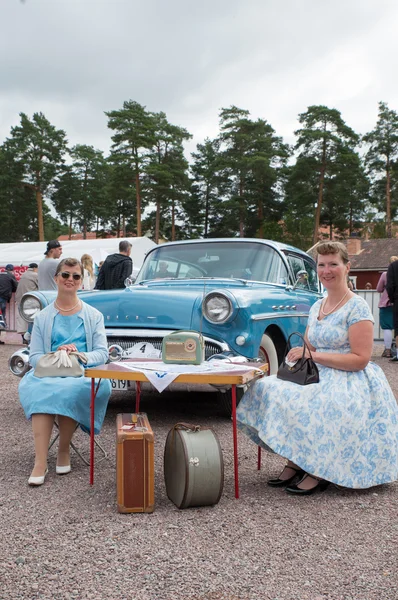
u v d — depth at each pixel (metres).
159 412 5.47
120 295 4.96
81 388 3.62
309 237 63.12
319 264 3.63
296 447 3.36
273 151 62.12
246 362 3.97
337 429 3.38
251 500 3.30
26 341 5.29
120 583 2.31
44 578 2.34
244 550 2.62
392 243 49.59
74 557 2.53
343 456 3.39
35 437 3.53
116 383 4.80
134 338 4.87
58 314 3.97
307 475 3.46
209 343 4.67
